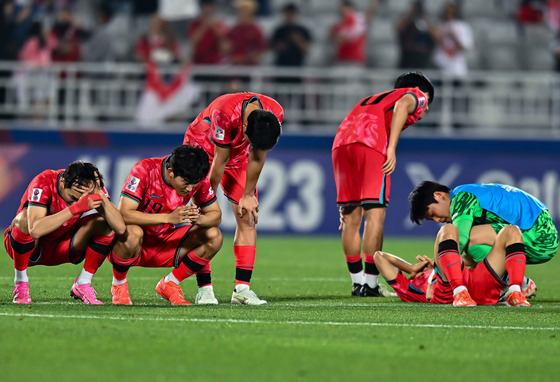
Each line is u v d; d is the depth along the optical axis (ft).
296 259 119.24
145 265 64.64
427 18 179.93
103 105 173.58
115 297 63.26
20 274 62.34
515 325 52.95
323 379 36.24
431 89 80.59
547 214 68.80
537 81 176.45
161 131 163.84
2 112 173.68
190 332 46.83
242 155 68.69
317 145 163.02
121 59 183.83
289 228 162.71
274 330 48.55
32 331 45.93
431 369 38.75
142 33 189.06
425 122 171.22
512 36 195.72
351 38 183.11
